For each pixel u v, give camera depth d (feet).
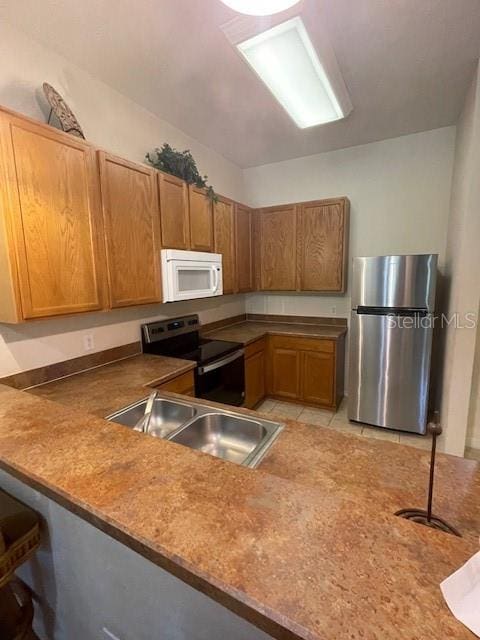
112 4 4.92
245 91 7.39
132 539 1.91
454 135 9.65
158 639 2.58
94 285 5.89
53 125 5.87
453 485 2.83
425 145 10.09
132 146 7.79
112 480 2.43
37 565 3.56
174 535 1.87
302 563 1.66
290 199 12.43
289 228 11.50
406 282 9.12
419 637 1.29
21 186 4.68
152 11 5.07
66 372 6.48
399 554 1.69
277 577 1.59
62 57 6.12
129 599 2.69
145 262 6.97
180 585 2.31
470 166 7.14
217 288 9.25
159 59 6.25
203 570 1.64
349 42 5.88
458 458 3.25
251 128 9.41
